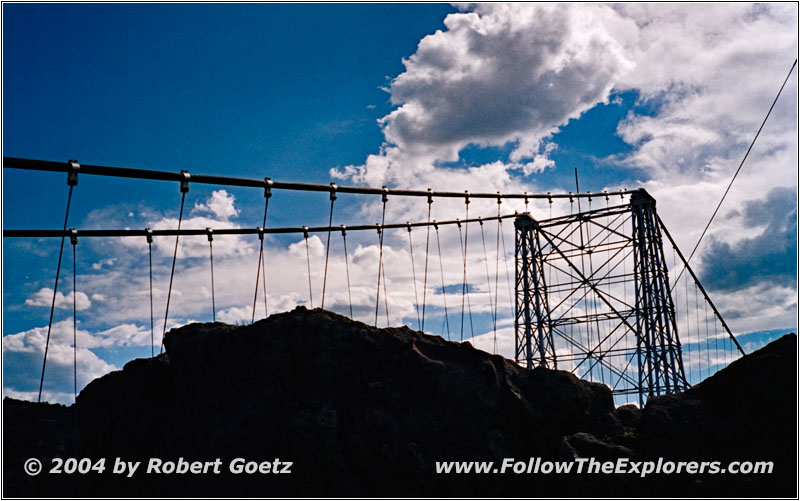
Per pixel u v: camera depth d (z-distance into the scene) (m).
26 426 52.50
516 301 85.94
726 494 38.69
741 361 43.28
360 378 45.38
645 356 78.94
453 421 43.62
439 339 48.56
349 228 53.28
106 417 48.16
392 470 42.00
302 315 47.25
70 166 32.91
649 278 80.88
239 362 46.72
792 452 39.16
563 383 44.84
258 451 43.59
